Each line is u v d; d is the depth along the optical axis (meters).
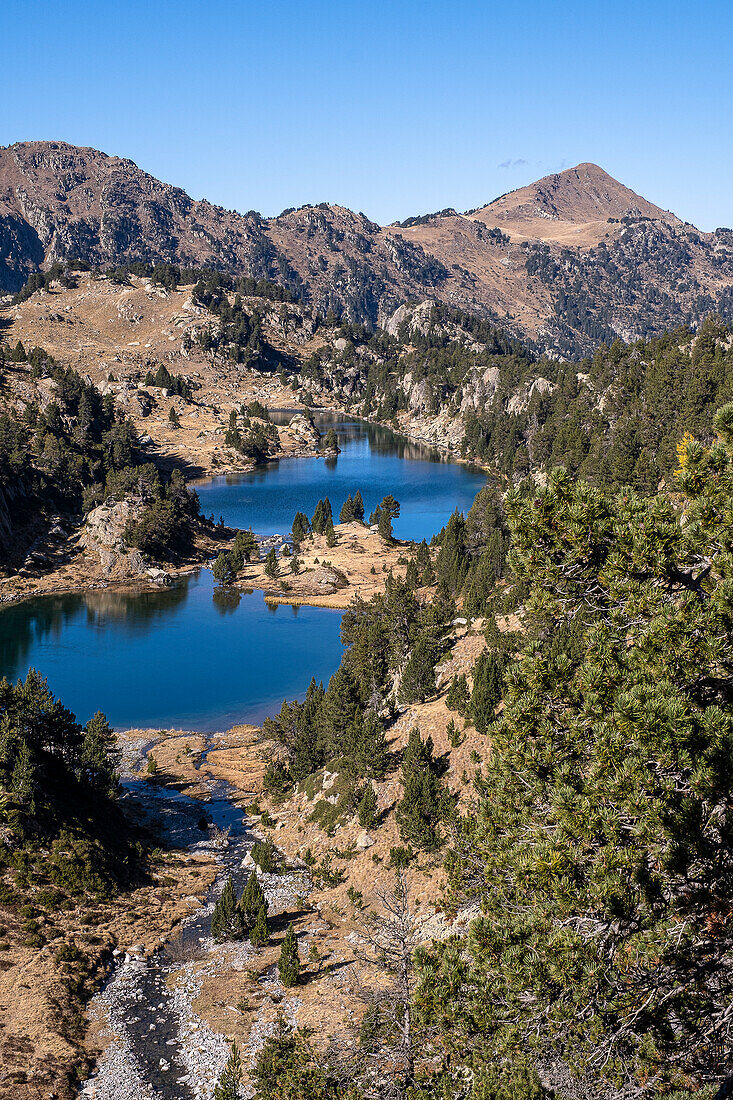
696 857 20.00
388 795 75.00
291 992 53.88
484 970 23.73
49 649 150.75
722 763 19.61
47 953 58.16
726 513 22.94
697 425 162.12
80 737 86.31
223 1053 48.28
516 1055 22.33
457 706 79.31
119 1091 45.25
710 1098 18.36
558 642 46.22
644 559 23.61
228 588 194.88
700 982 21.23
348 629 123.06
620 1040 21.00
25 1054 47.34
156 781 98.19
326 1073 30.58
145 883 72.44
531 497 26.66
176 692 129.88
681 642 22.17
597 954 21.23
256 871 73.56
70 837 72.06
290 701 126.06
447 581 132.62
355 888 66.06
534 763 24.48
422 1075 26.80
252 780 98.56
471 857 31.48
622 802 20.55
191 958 60.19
